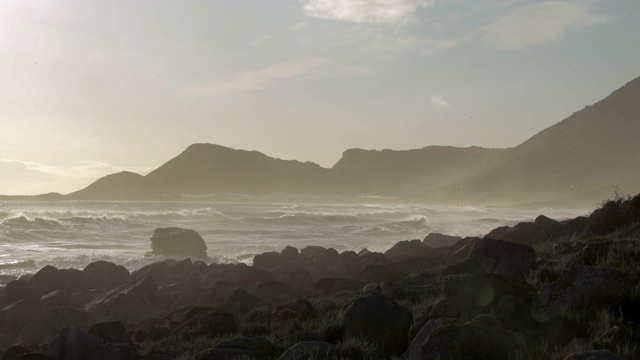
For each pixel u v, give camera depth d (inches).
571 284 378.6
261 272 965.2
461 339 325.4
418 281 654.5
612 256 483.2
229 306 728.3
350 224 3100.4
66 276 1013.2
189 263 1194.6
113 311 805.9
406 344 413.7
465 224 2989.7
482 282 413.7
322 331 448.8
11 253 1707.7
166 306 879.1
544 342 349.7
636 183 6535.4
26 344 592.1
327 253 1181.7
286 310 573.3
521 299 408.2
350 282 791.7
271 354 424.2
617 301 371.6
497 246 568.7
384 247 1939.0
